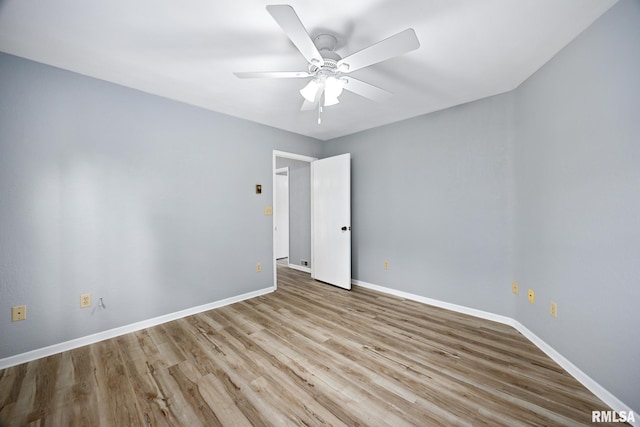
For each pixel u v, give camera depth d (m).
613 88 1.45
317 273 4.11
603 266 1.52
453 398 1.53
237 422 1.37
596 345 1.56
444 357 1.96
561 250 1.85
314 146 4.18
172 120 2.66
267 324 2.54
